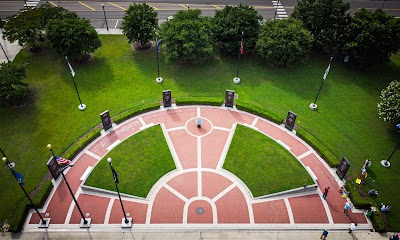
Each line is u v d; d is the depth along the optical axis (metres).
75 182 44.66
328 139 50.78
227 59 64.12
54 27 58.03
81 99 55.66
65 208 42.03
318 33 63.41
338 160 48.12
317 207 42.88
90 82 58.66
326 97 57.34
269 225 40.91
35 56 63.28
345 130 52.22
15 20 61.44
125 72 60.84
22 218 40.38
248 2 81.94
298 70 62.28
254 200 43.28
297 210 42.44
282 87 58.94
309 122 53.16
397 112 48.56
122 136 50.41
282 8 80.00
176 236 39.72
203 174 45.94
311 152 49.12
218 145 49.56
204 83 59.28
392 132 52.12
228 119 53.56
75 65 61.59
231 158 47.84
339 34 61.22
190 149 48.94
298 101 56.53
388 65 64.25
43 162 46.72
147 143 49.44
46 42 64.38
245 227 40.62
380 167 47.56
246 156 48.09
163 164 46.91
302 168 46.62
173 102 55.91
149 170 46.12
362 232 40.62
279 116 53.53
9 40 60.56
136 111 53.28
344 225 41.25
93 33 59.97
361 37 57.91
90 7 77.44
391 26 58.62
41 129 50.91
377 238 40.06
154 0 80.94
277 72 61.75
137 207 42.25
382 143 50.62
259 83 59.56
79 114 53.31
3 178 44.78
